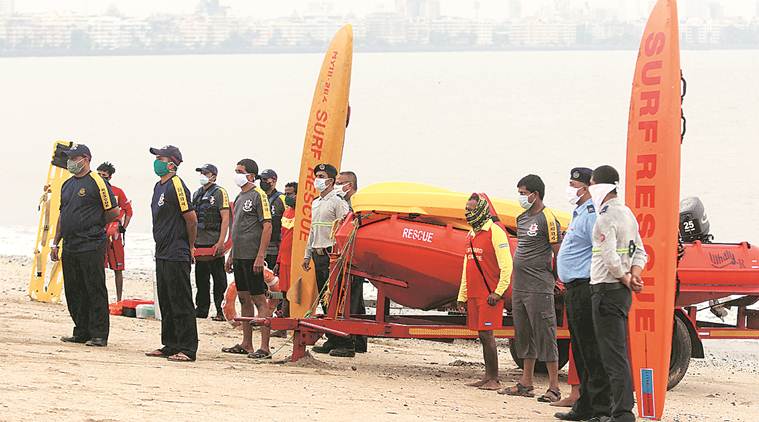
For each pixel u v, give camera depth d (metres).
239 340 16.81
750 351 21.89
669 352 11.73
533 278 12.46
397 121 102.88
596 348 10.95
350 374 13.83
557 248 12.41
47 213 20.59
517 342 12.79
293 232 16.16
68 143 20.64
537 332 12.48
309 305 15.34
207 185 18.69
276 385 12.01
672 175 11.61
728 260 15.09
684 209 15.61
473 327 13.21
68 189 14.17
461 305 13.34
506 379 14.98
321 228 15.09
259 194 14.78
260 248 14.64
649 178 11.78
